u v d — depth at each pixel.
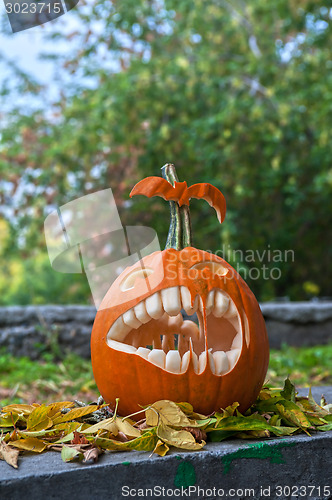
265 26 8.99
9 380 4.72
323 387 3.16
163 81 8.11
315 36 8.17
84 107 8.31
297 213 9.22
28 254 9.78
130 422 2.09
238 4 9.34
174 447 1.87
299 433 2.06
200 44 9.26
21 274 12.93
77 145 7.97
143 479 1.74
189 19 8.54
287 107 7.55
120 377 2.10
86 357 5.88
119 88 8.00
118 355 2.11
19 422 2.20
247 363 2.12
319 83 8.15
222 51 8.96
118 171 8.61
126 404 2.13
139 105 7.90
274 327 6.67
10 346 5.79
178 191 2.23
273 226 9.06
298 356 5.88
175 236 2.24
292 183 8.23
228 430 1.97
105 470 1.70
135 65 8.48
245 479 1.85
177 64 8.10
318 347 6.47
